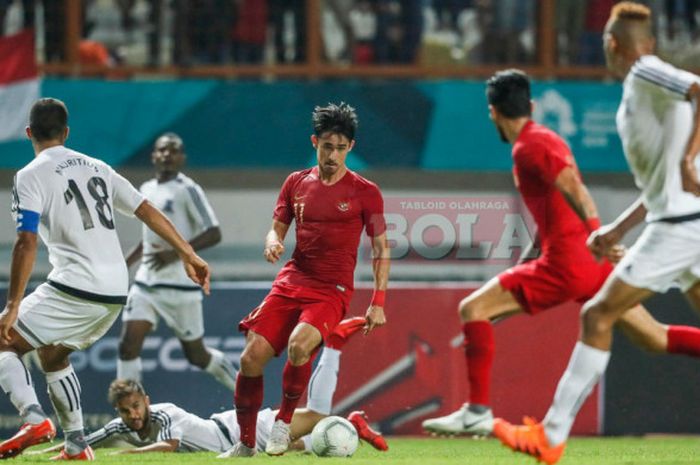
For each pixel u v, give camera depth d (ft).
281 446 83.82
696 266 68.95
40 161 77.51
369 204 83.87
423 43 171.73
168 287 115.34
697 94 64.44
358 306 120.88
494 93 75.25
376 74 168.86
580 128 163.94
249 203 160.45
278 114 162.09
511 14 171.63
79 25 164.76
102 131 158.71
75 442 80.89
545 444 67.51
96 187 78.95
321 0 168.86
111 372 118.93
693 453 96.02
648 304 123.95
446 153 163.94
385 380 121.08
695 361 124.57
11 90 156.15
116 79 161.99
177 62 166.71
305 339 81.20
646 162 67.97
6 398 116.57
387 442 114.42
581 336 68.33
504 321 122.11
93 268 77.82
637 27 68.49
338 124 82.79
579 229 74.38
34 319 77.51
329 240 83.35
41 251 148.66
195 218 118.42
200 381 119.75
